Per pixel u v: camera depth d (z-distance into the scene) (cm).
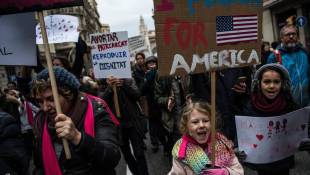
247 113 346
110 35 585
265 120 329
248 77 506
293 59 546
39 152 267
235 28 308
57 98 241
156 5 283
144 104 788
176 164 293
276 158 337
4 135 264
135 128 550
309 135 365
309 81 549
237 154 339
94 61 601
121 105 552
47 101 253
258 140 333
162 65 287
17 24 285
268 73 332
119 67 568
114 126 266
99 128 259
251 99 345
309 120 359
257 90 341
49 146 259
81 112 258
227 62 305
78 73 561
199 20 295
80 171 254
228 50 306
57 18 557
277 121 329
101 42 591
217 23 300
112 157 248
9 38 286
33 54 286
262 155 335
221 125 459
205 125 287
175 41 289
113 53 580
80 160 253
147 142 903
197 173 282
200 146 291
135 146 548
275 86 331
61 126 228
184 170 290
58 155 258
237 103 478
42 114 271
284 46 552
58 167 256
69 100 257
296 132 338
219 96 481
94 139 237
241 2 309
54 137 259
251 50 315
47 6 252
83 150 233
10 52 287
